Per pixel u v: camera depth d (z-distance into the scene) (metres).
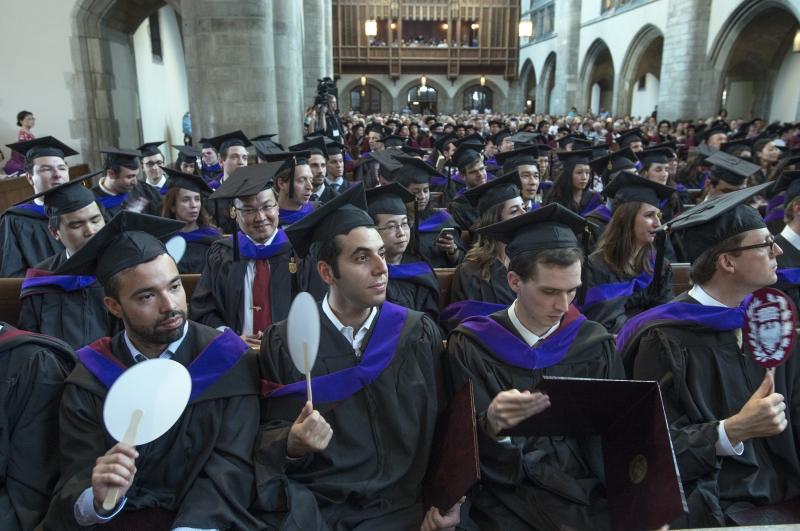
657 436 1.58
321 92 12.60
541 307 1.94
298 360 1.57
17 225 4.27
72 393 1.78
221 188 3.44
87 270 1.83
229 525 1.68
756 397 1.78
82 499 1.56
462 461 1.65
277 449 1.76
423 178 4.53
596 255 3.44
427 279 3.45
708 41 17.69
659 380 2.10
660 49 23.16
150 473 1.80
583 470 1.97
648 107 26.44
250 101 8.33
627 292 3.30
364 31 35.25
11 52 9.96
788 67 18.20
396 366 1.96
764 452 2.07
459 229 4.86
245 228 3.47
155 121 14.18
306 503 1.73
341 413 1.89
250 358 2.00
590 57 26.81
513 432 1.84
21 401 1.82
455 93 37.16
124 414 1.39
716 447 1.83
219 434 1.84
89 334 3.08
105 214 5.21
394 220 3.30
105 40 10.48
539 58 32.25
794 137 10.91
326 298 2.06
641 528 1.52
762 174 6.39
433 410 1.97
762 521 1.90
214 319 3.40
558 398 1.71
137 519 1.73
